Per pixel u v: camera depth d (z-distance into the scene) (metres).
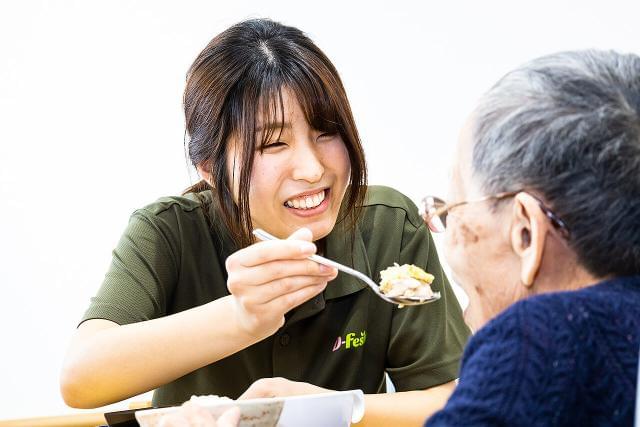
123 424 1.28
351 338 1.78
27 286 2.64
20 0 2.58
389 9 2.72
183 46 2.67
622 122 0.93
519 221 0.97
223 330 1.49
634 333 0.90
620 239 0.94
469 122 1.03
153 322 1.54
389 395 1.68
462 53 2.73
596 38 2.71
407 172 2.78
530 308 0.91
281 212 1.56
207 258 1.77
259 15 2.70
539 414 0.86
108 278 1.69
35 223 2.64
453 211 1.04
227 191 1.60
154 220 1.74
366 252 1.80
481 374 0.89
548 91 0.96
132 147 2.67
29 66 2.60
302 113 1.49
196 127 1.58
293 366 1.76
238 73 1.49
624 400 0.88
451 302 1.84
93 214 2.66
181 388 1.80
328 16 2.72
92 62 2.63
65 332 2.66
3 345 2.64
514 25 2.72
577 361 0.88
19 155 2.62
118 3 2.62
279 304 1.42
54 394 2.65
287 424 1.27
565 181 0.94
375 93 2.75
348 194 1.70
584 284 0.98
